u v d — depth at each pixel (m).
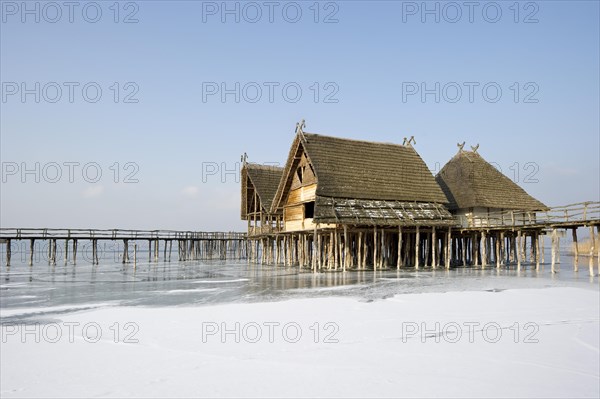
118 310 17.38
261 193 47.53
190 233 58.38
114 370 10.43
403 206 37.66
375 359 11.30
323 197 35.31
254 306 18.05
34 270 39.75
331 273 33.69
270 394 9.10
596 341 13.02
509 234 41.62
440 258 44.78
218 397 8.94
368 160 39.59
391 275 31.30
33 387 9.41
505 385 9.65
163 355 11.55
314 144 38.03
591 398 9.00
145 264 50.09
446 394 9.16
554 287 23.22
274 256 49.75
